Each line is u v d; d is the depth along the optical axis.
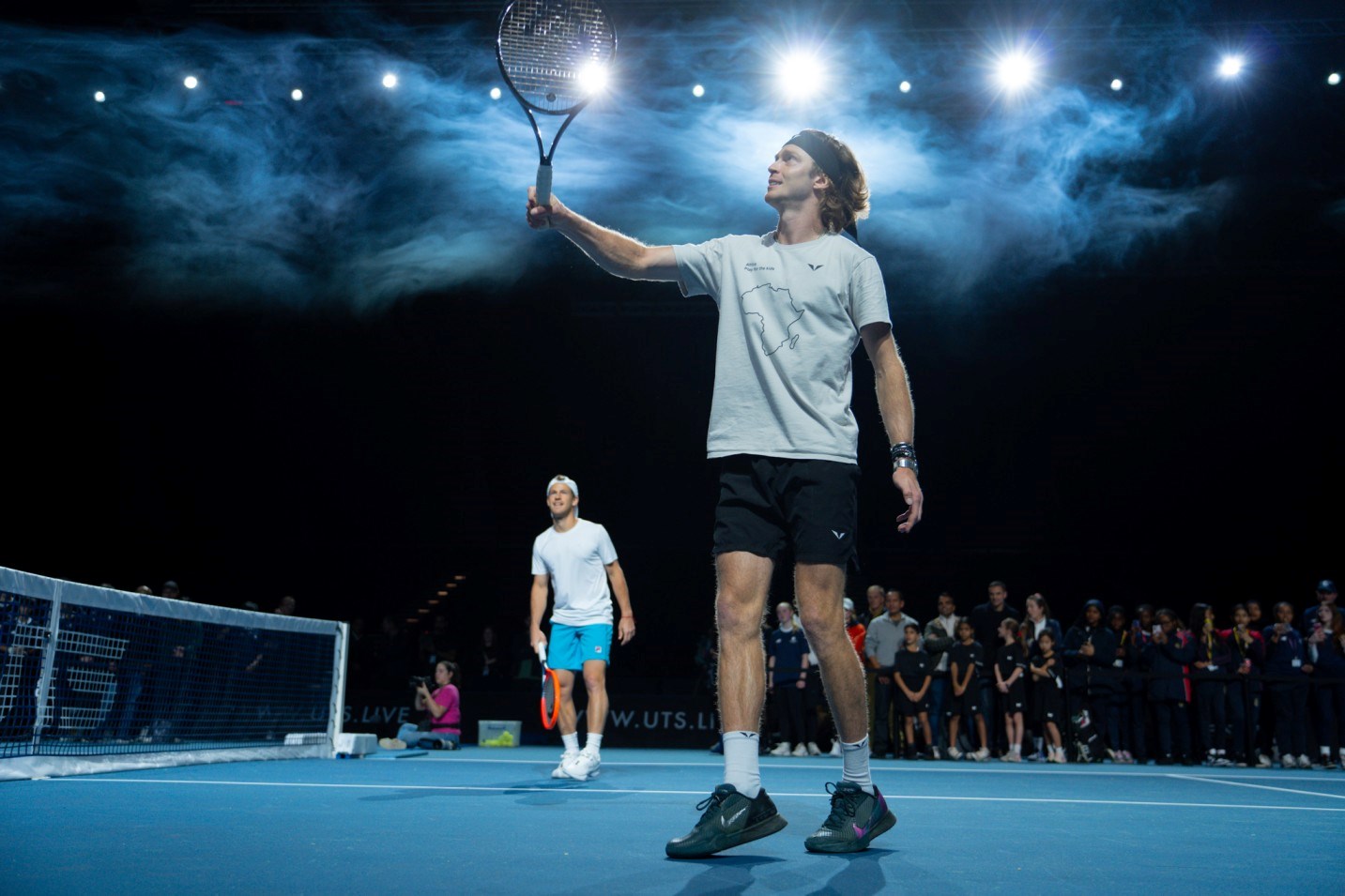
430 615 16.05
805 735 9.75
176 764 5.30
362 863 2.11
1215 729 9.16
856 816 2.41
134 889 1.78
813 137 2.62
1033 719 9.32
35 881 1.85
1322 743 8.91
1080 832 3.02
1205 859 2.45
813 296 2.46
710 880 1.95
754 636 2.38
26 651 4.67
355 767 5.72
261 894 1.74
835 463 2.38
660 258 2.60
